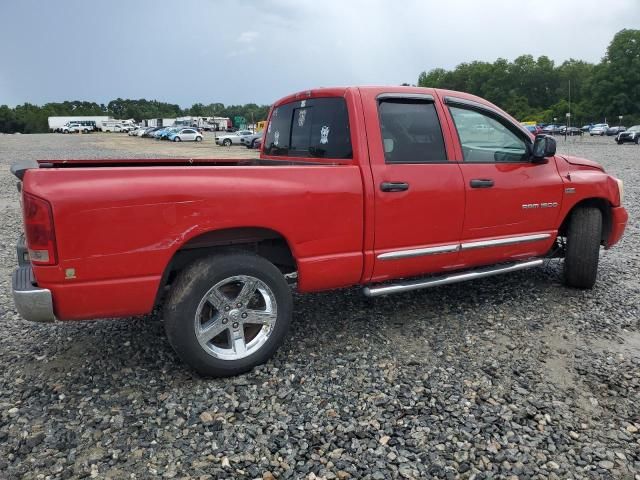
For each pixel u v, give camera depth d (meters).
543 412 3.18
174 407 3.20
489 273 4.64
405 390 3.41
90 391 3.39
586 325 4.45
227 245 3.69
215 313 3.56
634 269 6.11
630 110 93.75
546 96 121.00
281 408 3.20
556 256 5.39
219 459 2.76
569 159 5.17
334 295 5.18
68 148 42.12
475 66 131.12
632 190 13.17
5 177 18.25
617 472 2.68
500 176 4.54
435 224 4.20
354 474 2.65
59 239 2.97
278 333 3.67
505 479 2.63
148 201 3.14
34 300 3.00
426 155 4.21
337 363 3.77
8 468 2.67
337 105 4.11
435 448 2.85
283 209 3.54
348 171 3.80
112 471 2.67
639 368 3.71
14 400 3.29
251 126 86.06
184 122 97.75
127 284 3.16
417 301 5.01
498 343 4.11
